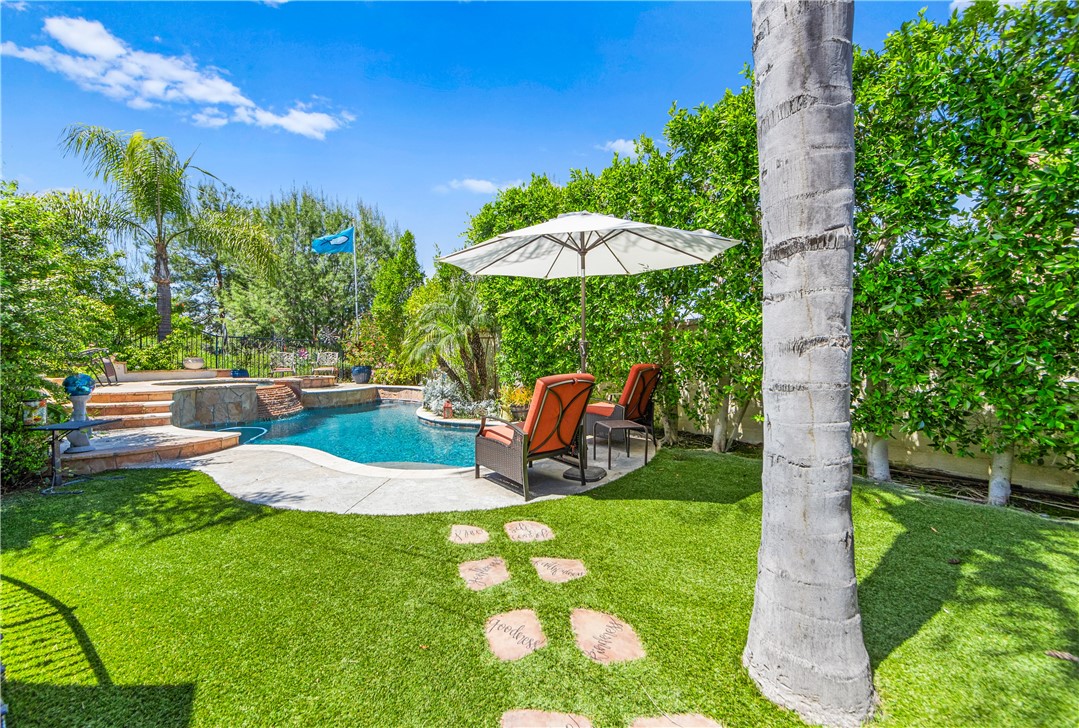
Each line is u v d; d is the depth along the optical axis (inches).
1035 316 137.6
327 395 526.0
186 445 227.9
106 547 122.9
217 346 571.5
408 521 143.1
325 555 119.1
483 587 103.7
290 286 889.5
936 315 162.1
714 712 68.5
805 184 65.6
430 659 79.6
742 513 151.3
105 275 453.7
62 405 221.1
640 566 114.2
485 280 343.9
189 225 509.7
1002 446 158.7
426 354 440.1
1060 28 129.1
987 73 139.5
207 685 72.6
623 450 246.4
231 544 125.3
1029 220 135.9
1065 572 109.7
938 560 116.4
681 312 244.2
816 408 67.2
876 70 173.9
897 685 73.0
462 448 323.0
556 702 70.3
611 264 231.8
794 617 69.4
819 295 65.9
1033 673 75.5
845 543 68.0
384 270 760.3
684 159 228.1
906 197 155.9
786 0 66.3
